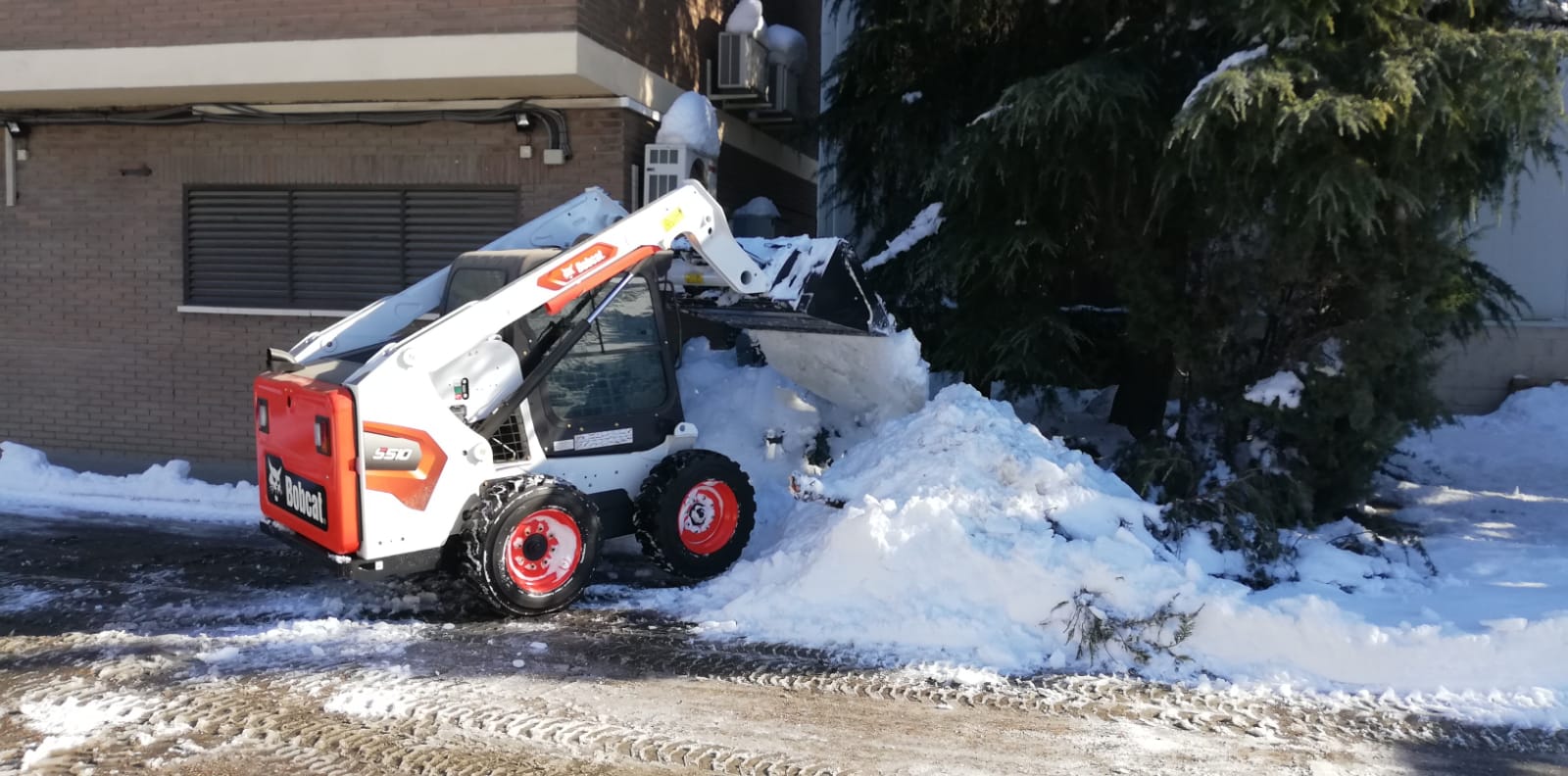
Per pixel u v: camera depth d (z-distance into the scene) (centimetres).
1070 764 418
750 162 1184
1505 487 883
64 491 898
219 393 996
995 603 562
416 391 554
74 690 486
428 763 412
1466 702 477
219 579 667
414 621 584
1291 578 605
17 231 1027
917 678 507
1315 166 654
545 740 434
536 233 739
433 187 945
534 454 609
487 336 573
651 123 952
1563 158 1076
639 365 661
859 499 624
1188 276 783
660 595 624
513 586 568
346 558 547
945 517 586
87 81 906
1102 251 819
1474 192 721
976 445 635
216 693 481
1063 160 744
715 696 482
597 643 549
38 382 1035
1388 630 504
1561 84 627
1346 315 725
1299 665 514
